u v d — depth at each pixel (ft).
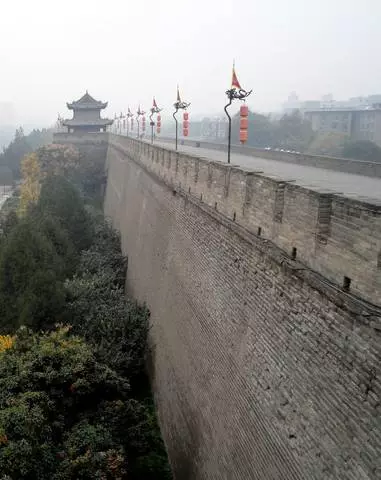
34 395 45.57
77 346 54.13
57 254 87.56
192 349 54.19
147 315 78.28
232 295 44.70
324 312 29.40
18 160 345.92
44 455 41.09
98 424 48.62
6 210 204.44
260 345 37.60
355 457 25.20
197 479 46.65
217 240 50.55
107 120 280.92
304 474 29.25
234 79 58.59
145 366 74.79
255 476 35.19
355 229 26.35
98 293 81.41
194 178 59.77
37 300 65.41
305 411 30.17
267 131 260.62
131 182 130.11
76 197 128.47
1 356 51.39
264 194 38.40
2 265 73.36
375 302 24.68
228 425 41.39
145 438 55.01
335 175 69.46
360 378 25.53
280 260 34.83
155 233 84.89
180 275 63.57
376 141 264.52
